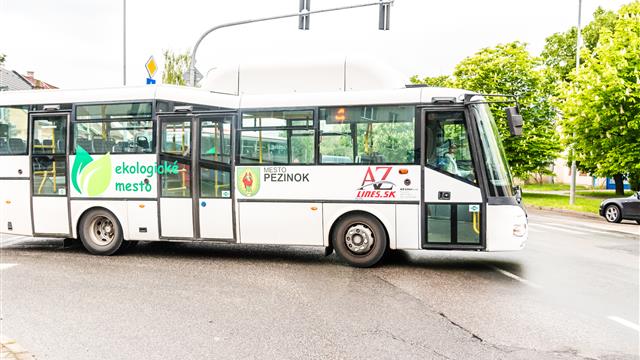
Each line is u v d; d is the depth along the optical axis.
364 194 9.58
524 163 35.88
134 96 10.62
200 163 10.30
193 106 10.37
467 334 6.01
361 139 9.60
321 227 9.78
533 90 35.84
